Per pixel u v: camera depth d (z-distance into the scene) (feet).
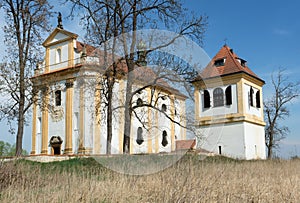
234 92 100.01
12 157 40.16
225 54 106.22
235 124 98.32
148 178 23.59
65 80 91.71
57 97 91.97
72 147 88.07
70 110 89.56
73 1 59.11
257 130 104.32
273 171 38.40
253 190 23.98
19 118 67.87
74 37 97.45
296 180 29.63
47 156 52.44
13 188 23.99
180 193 20.67
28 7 69.67
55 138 92.32
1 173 26.11
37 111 100.37
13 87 67.67
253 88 104.99
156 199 20.76
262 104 110.11
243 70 99.96
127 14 52.85
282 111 120.16
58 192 22.34
